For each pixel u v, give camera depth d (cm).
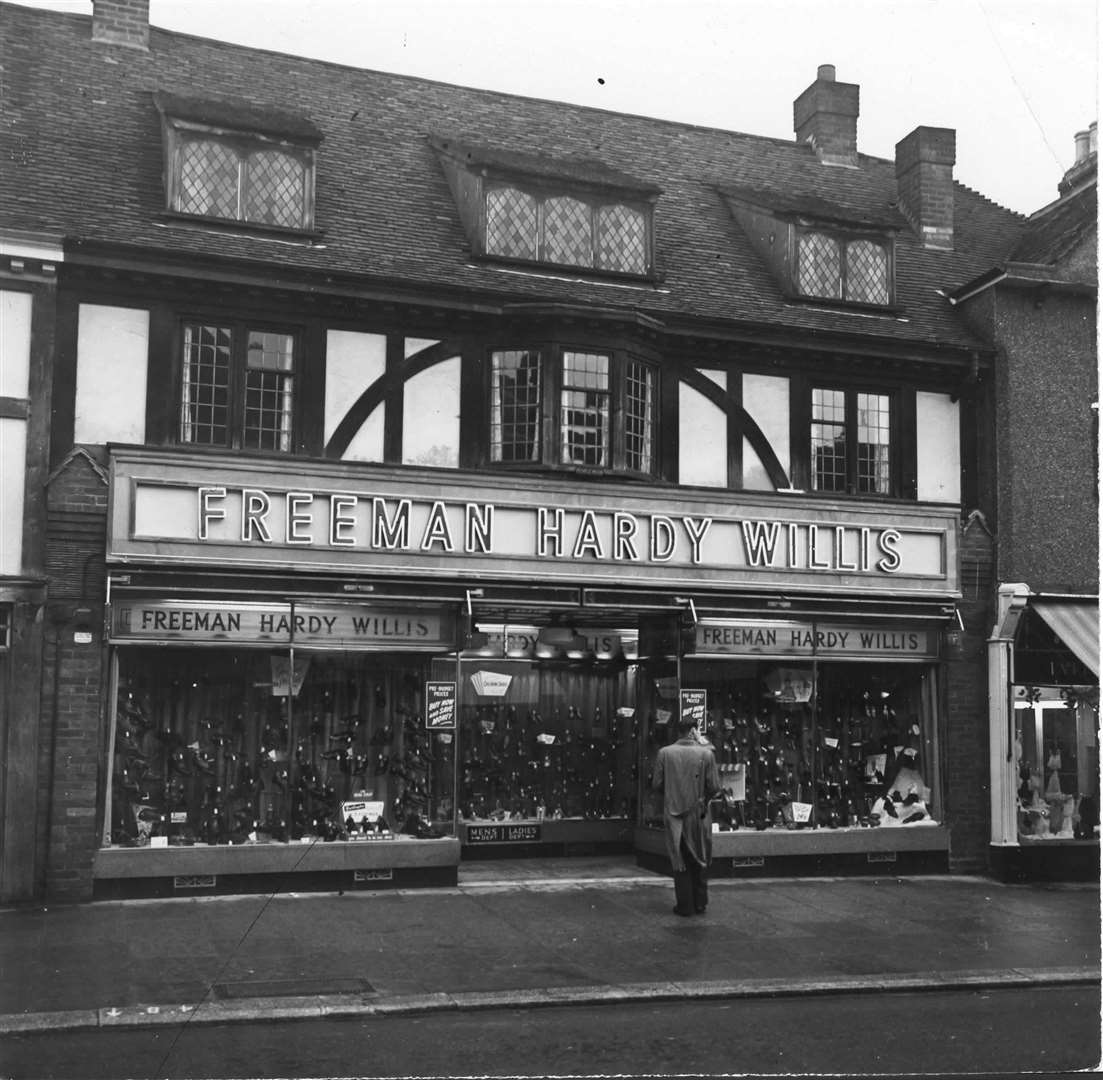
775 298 1438
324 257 1231
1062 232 1528
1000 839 1366
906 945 997
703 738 1316
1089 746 1423
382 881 1185
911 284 1552
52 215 1139
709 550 1308
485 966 886
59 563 1098
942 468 1440
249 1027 744
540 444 1255
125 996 782
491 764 1360
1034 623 1428
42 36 1355
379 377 1234
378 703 1224
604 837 1389
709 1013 802
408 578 1197
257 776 1175
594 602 1258
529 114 1612
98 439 1131
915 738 1411
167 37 1448
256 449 1190
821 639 1358
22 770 1069
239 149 1245
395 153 1438
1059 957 964
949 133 1675
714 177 1642
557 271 1342
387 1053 698
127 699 1137
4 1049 690
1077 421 1461
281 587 1159
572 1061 689
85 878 1084
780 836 1323
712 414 1354
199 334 1180
